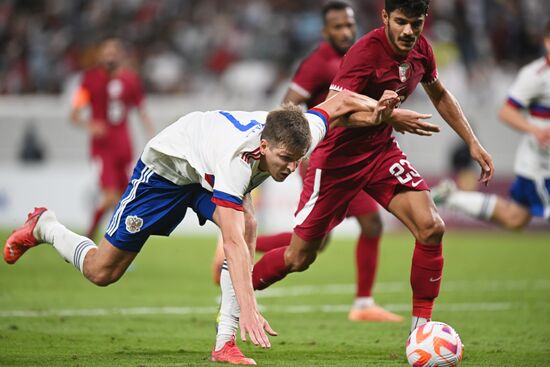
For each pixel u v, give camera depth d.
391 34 19.30
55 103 70.81
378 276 39.34
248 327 15.14
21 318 25.92
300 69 27.08
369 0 74.31
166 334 23.44
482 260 45.66
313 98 27.30
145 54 77.56
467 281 37.59
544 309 29.38
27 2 84.44
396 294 33.75
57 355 19.56
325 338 23.23
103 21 81.31
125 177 46.44
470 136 21.09
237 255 15.63
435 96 21.23
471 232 61.25
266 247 25.36
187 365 17.77
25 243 20.52
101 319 26.14
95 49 75.19
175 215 18.73
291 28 75.94
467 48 67.56
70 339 22.17
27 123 65.31
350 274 40.41
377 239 27.38
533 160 32.19
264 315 28.16
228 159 16.02
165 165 17.95
